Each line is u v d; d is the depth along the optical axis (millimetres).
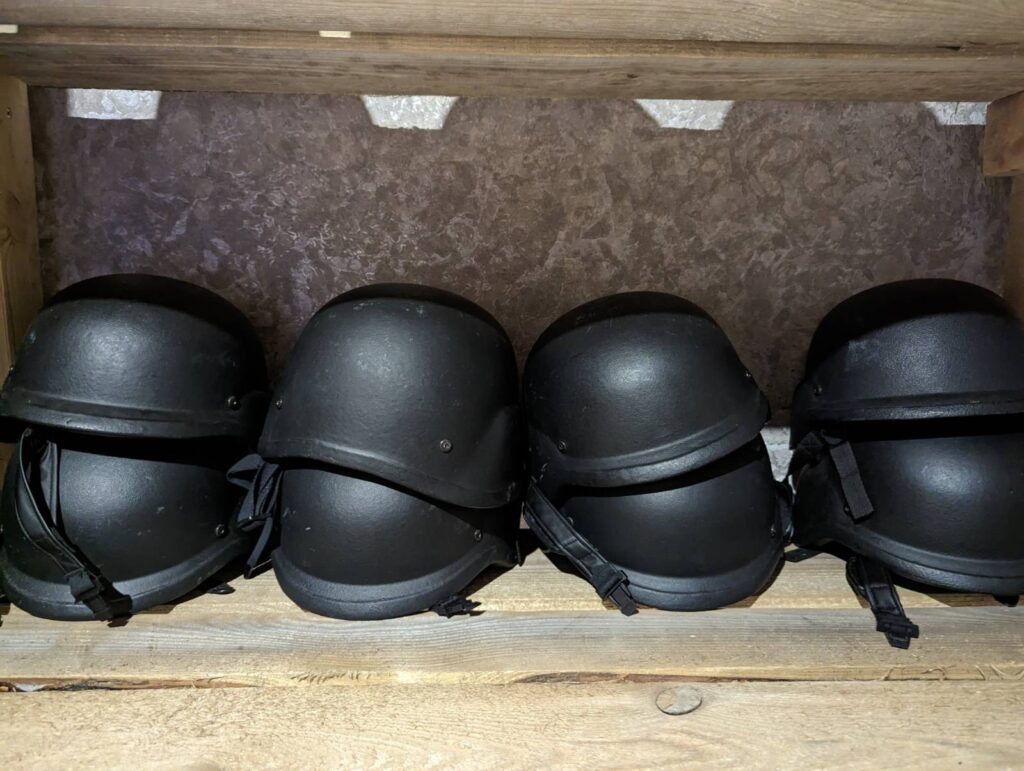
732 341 1319
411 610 957
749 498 1011
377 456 927
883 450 1013
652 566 988
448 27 945
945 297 1045
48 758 780
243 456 1061
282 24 937
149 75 1095
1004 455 968
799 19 918
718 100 1238
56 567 960
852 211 1293
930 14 909
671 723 838
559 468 1024
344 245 1250
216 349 1023
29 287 1183
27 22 933
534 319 1291
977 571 958
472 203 1249
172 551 978
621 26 941
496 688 889
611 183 1257
